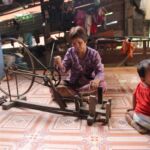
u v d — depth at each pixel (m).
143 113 1.79
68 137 1.80
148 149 1.60
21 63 3.60
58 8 4.08
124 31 4.19
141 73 1.77
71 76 2.46
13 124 2.07
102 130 1.88
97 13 4.07
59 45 4.18
